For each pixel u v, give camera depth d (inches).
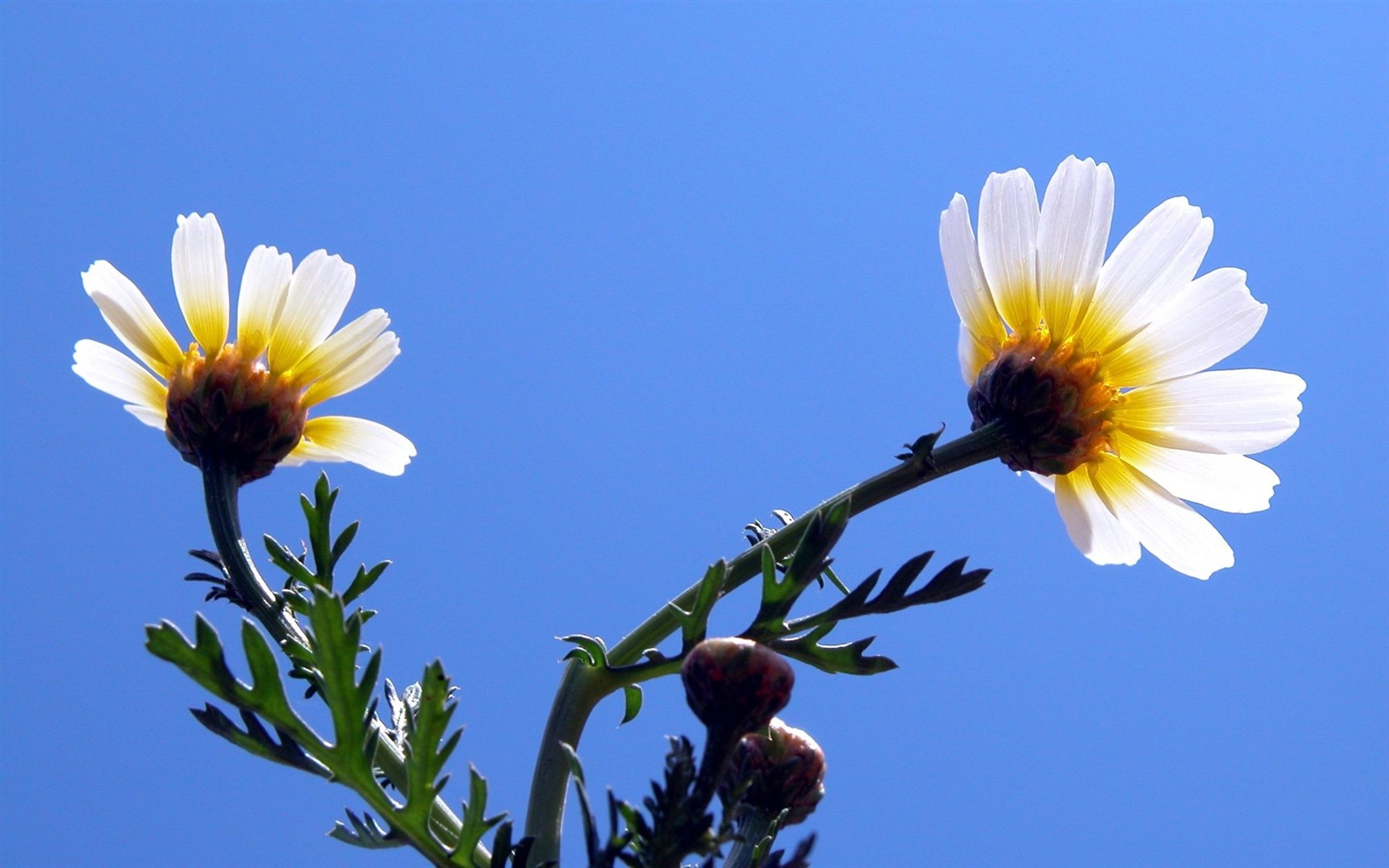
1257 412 20.1
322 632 18.4
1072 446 20.1
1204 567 20.2
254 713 18.4
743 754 19.4
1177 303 20.2
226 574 19.7
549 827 18.8
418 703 19.7
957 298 20.6
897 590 19.1
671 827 17.9
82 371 20.1
